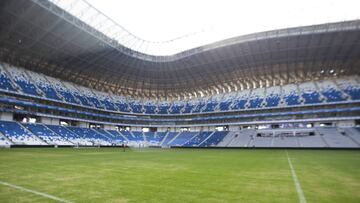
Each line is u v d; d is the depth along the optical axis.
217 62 70.62
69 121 68.31
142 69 78.94
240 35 60.59
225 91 84.38
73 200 8.01
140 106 87.62
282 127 65.50
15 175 13.35
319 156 32.22
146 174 14.44
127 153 38.28
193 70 77.19
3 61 60.38
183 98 92.19
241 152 44.44
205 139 72.00
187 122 81.62
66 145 55.84
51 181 11.55
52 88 65.19
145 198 8.36
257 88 78.38
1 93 51.50
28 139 49.72
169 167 18.52
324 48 59.00
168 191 9.52
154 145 75.62
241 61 68.56
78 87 75.94
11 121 52.59
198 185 10.84
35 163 19.70
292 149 55.28
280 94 70.12
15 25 48.00
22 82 58.22
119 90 88.25
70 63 68.38
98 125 75.75
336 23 52.69
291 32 56.12
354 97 58.06
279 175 14.34
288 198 8.45
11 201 7.86
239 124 71.69
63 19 48.34
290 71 70.75
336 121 59.59
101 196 8.59
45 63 66.62
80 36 55.34
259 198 8.44
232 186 10.64
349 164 21.22
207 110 78.44
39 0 43.31
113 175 13.85
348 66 64.88
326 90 64.31
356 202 7.91
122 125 79.75
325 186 10.71
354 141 51.62
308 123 62.59
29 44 56.00
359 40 54.84
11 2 41.97
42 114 58.88
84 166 18.38
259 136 64.88
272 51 62.47
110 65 73.06
